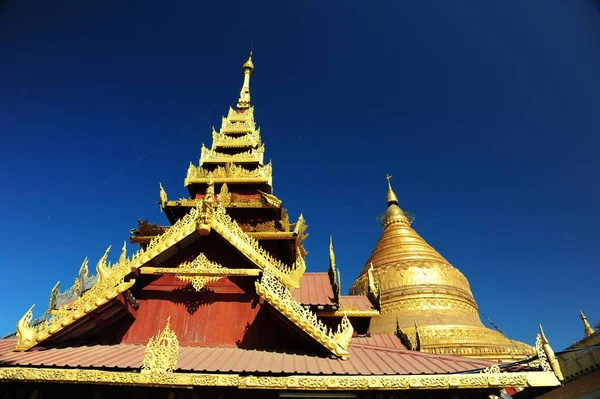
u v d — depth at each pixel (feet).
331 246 64.80
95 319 44.78
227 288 49.96
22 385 37.91
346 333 41.22
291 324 42.91
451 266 133.18
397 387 33.65
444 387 33.65
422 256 134.21
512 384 33.19
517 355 92.99
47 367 34.47
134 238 59.88
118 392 38.37
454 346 94.63
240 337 46.80
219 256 51.06
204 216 49.75
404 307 116.78
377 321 115.14
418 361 38.93
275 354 42.09
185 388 33.76
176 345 35.35
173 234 49.57
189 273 47.70
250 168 82.17
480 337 99.96
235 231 50.57
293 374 34.09
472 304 125.29
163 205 66.59
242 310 48.62
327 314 55.06
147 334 47.21
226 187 70.59
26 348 40.55
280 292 43.96
